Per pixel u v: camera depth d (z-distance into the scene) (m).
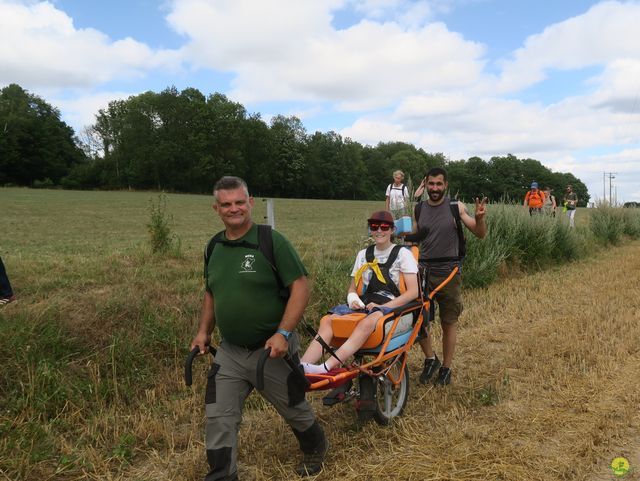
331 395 4.14
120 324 6.08
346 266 9.20
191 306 6.81
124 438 4.29
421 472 3.81
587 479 3.71
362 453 4.12
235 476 3.43
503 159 123.62
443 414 4.80
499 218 12.84
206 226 23.52
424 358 6.47
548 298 9.56
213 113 97.25
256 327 3.43
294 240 14.15
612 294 9.80
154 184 92.31
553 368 5.94
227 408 3.44
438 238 5.61
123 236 17.50
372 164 127.81
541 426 4.50
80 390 4.94
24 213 30.30
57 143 90.62
